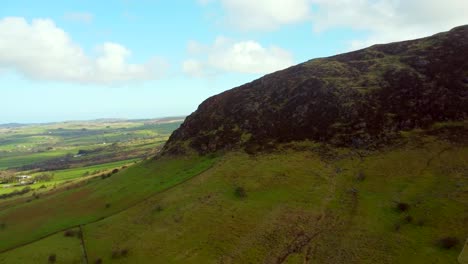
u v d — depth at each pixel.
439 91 103.88
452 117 96.19
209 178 103.44
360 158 93.56
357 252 63.91
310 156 100.25
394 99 107.50
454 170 78.19
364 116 105.75
